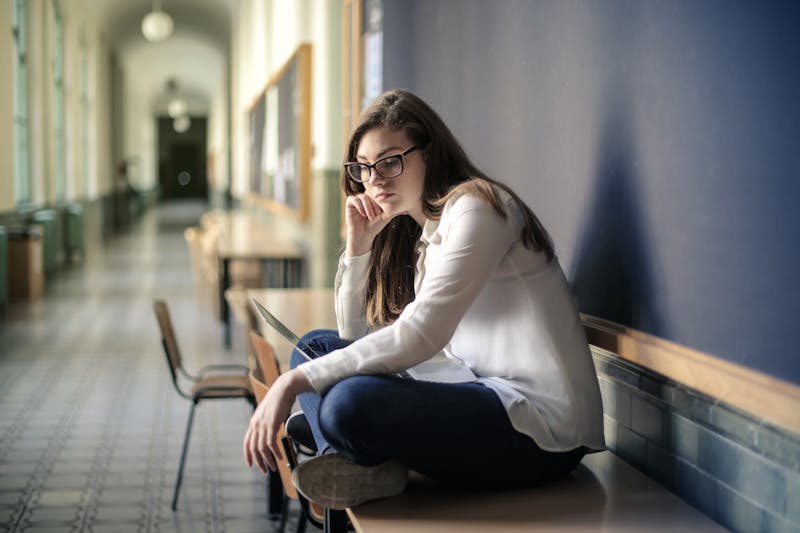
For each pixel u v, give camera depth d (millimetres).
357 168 2090
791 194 1567
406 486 1870
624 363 2260
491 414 1818
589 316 2410
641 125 2105
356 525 1727
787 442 1596
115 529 3594
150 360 7117
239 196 21703
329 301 4320
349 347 1827
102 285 12188
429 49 3918
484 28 3189
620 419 2285
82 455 4590
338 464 1773
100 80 22391
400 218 2324
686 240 1924
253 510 3850
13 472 4293
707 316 1849
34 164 13258
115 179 26000
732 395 1725
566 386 1906
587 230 2414
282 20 11586
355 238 2365
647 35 2068
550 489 1926
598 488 1943
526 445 1851
